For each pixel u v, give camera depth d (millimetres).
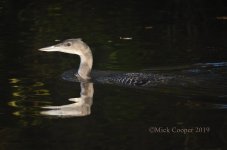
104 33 21156
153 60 16781
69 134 10836
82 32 21297
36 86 14094
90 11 25688
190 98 12578
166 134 10703
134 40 19906
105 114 11898
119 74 14969
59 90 13758
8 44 19172
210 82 13672
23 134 10898
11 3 27281
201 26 22203
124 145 10227
